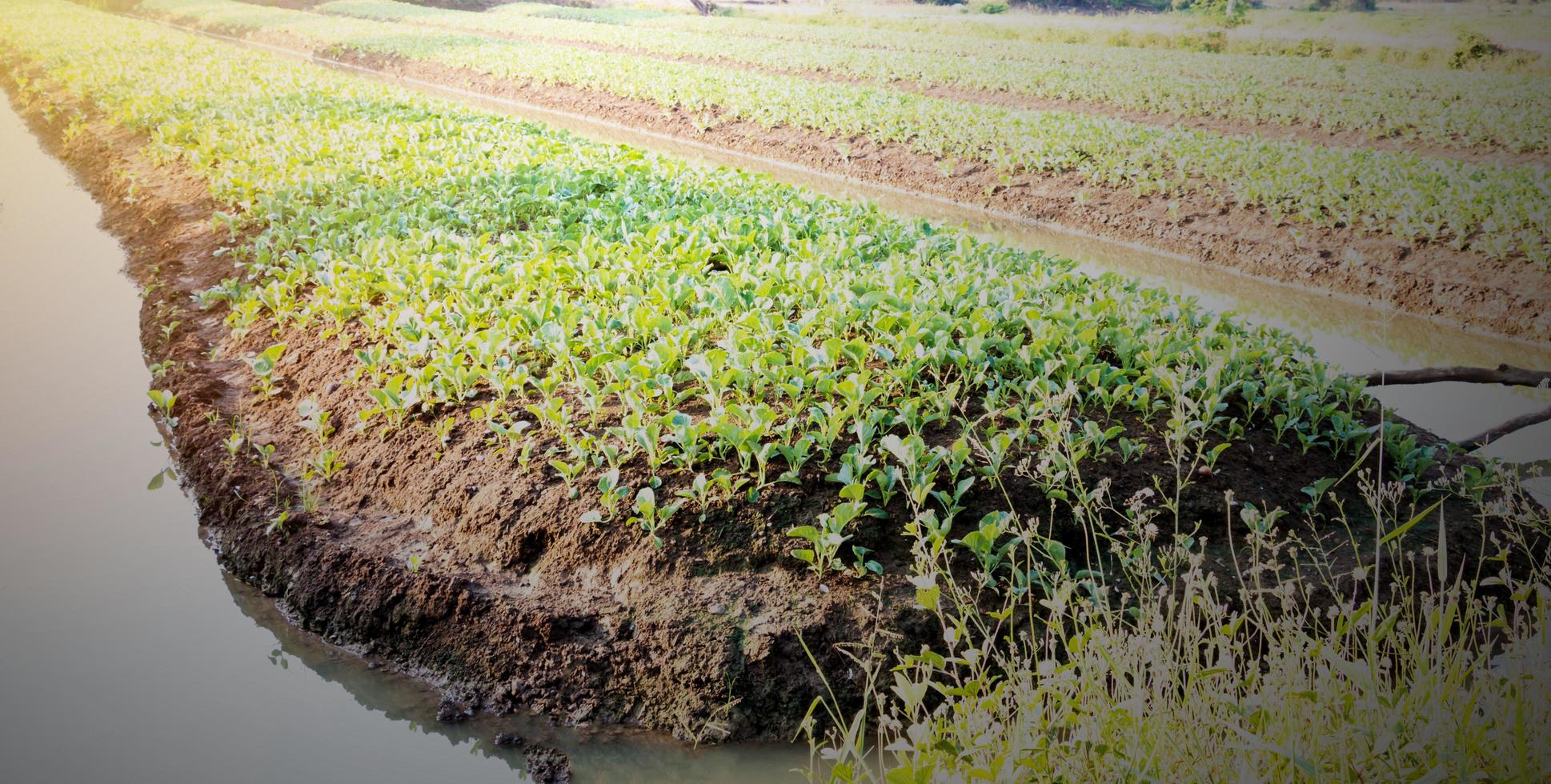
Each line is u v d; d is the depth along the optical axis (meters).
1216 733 3.47
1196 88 20.23
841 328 7.17
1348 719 3.46
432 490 6.14
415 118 15.79
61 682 5.27
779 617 5.07
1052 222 13.51
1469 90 20.25
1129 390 6.43
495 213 10.36
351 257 8.91
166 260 10.48
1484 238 10.79
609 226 9.52
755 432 5.63
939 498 5.43
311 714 5.12
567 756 4.84
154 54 23.48
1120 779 3.33
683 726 4.90
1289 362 7.13
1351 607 4.04
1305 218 12.09
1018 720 3.70
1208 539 5.55
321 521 6.13
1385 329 10.38
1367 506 5.95
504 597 5.41
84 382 8.55
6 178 14.81
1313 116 17.84
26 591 5.96
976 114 16.84
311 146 12.99
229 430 7.26
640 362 6.51
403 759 4.85
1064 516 5.56
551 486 5.86
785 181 15.55
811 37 32.00
